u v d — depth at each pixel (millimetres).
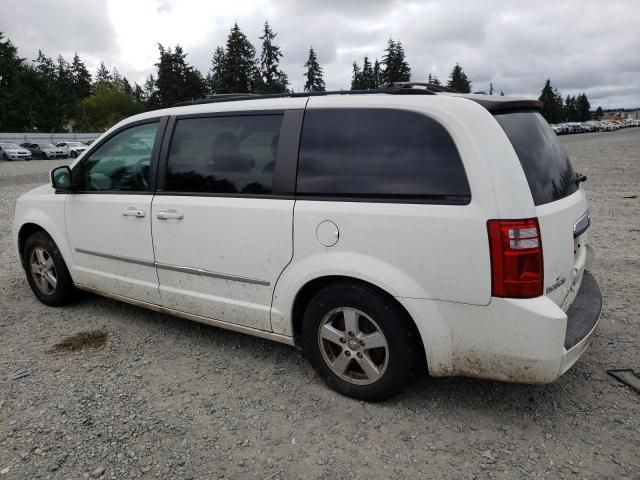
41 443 2816
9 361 3801
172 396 3301
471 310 2701
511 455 2686
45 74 89250
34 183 18094
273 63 74000
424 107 2854
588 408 3078
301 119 3234
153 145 3912
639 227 7895
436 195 2756
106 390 3369
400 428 2930
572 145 36438
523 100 3074
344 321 3129
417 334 2963
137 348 4016
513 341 2639
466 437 2842
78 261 4531
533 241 2596
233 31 71188
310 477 2564
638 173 15500
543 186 2854
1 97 67812
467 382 3395
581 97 142875
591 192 11875
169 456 2719
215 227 3510
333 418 3041
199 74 74938
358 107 3057
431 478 2539
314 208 3084
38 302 5062
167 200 3762
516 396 3217
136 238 3990
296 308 3340
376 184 2936
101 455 2723
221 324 3693
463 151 2699
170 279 3871
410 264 2805
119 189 4152
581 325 2922
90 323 4508
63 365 3730
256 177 3365
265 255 3314
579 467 2584
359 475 2572
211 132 3617
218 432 2924
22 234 5031
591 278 3596
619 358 3668
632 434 2828
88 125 82812
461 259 2674
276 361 3770
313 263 3109
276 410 3133
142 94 109750
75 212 4422
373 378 3080
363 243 2924
